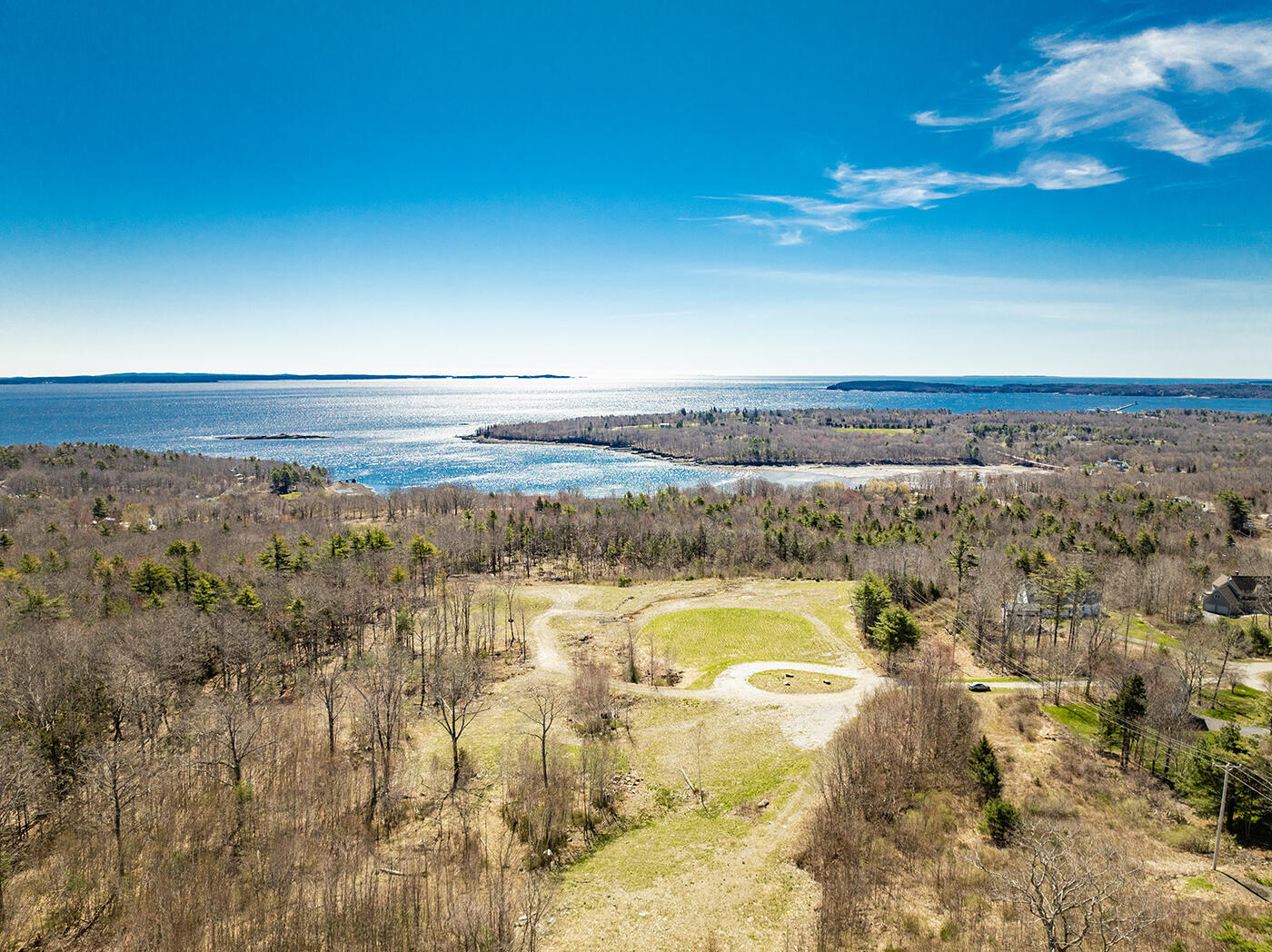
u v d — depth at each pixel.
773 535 153.50
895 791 58.78
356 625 101.12
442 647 93.00
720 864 53.69
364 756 67.81
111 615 94.88
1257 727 69.88
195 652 82.31
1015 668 88.19
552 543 161.75
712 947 44.94
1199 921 42.06
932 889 48.22
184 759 62.50
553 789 61.38
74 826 53.84
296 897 46.72
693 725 75.81
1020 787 60.75
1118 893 42.94
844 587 125.50
